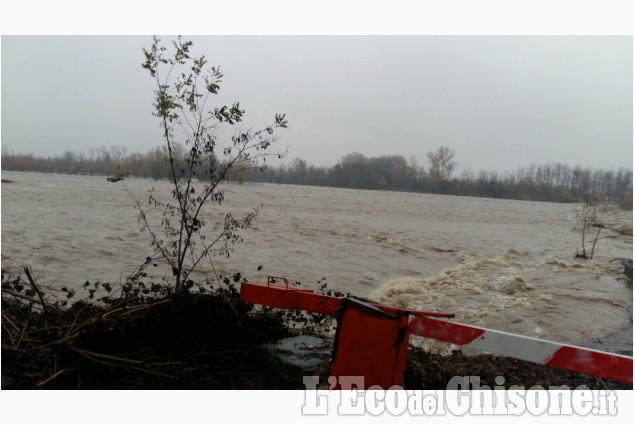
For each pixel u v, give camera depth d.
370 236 23.41
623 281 13.51
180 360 4.65
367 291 12.33
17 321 4.60
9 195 34.72
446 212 44.47
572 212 50.81
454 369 4.97
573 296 11.50
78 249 14.37
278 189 72.88
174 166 5.97
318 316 5.80
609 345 8.10
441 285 12.91
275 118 5.76
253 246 17.28
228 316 5.00
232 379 4.50
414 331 3.99
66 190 42.75
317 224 27.56
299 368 4.35
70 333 4.37
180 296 4.88
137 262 12.75
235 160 5.78
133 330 4.64
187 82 5.49
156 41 5.39
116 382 4.18
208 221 23.56
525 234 28.09
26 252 13.48
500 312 10.19
